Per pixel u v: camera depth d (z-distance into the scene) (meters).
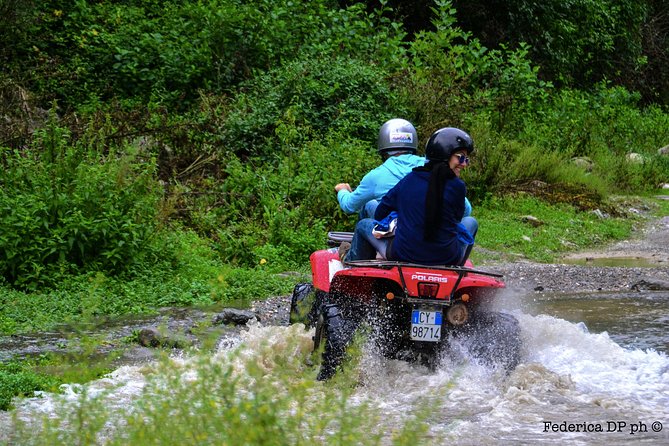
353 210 8.67
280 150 19.31
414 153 8.66
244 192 17.02
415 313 7.17
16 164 13.84
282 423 5.04
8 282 12.40
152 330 9.46
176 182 16.67
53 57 23.31
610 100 37.97
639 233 22.91
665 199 28.86
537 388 7.12
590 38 42.00
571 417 6.38
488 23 37.56
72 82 22.47
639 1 46.88
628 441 5.76
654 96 49.66
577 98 34.56
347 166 17.83
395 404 6.64
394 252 7.61
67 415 5.92
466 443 5.68
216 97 20.91
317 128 20.47
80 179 13.36
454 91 24.28
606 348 8.81
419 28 36.34
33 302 11.45
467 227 8.25
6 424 6.05
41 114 20.09
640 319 11.33
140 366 8.23
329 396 5.15
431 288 7.19
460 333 7.54
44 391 7.15
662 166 32.78
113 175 13.72
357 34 25.67
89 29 23.88
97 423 5.04
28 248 12.41
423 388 7.08
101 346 9.41
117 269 13.02
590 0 41.12
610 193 27.97
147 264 13.36
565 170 25.91
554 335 9.12
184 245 14.42
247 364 5.49
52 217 12.89
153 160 14.39
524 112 29.78
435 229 7.52
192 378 6.53
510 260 17.66
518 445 5.66
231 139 19.31
